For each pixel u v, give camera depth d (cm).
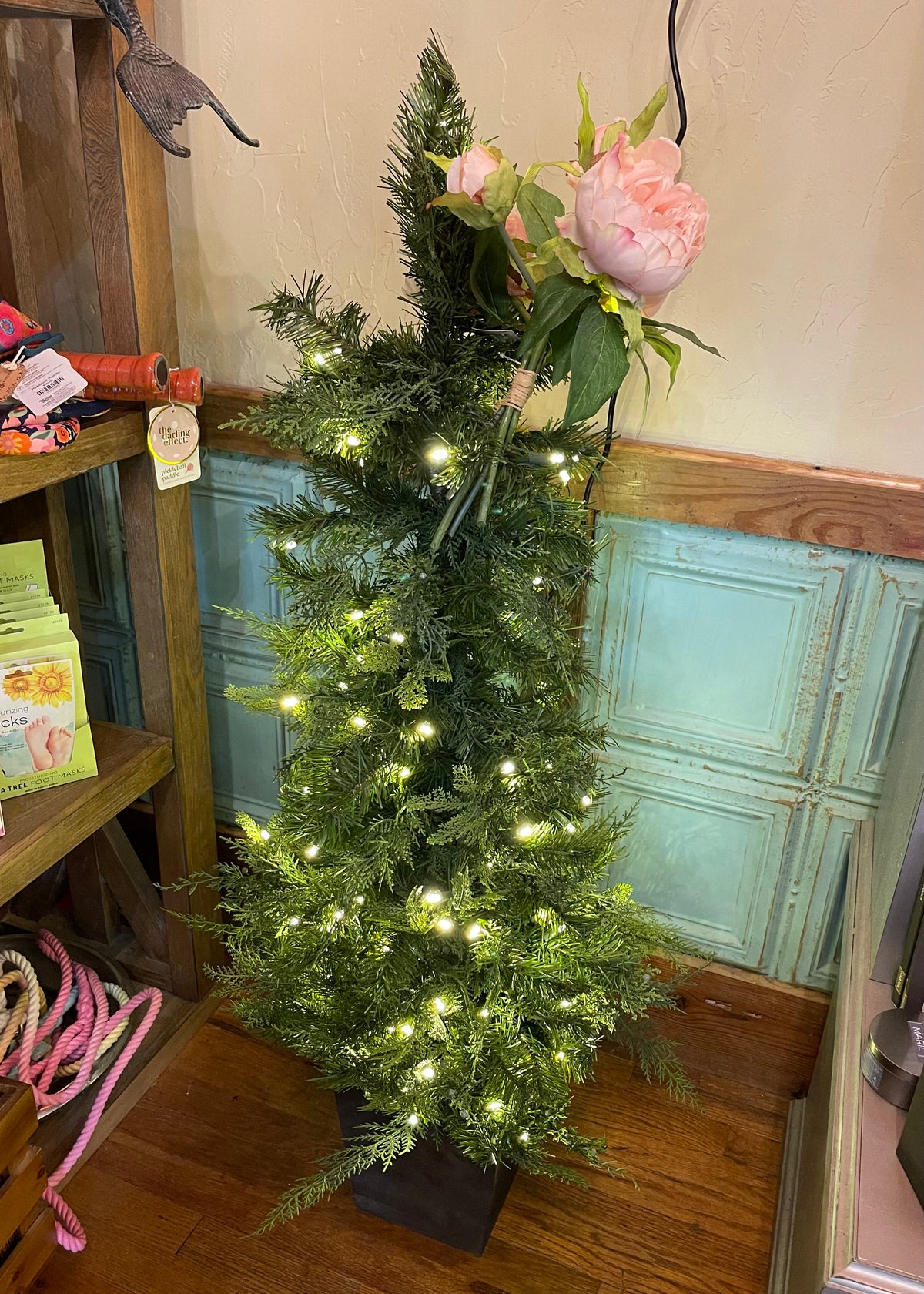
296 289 136
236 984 150
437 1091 112
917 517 118
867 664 129
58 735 128
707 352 122
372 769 104
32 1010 143
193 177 134
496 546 105
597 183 82
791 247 114
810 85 106
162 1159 142
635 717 144
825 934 147
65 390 108
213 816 161
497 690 116
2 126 114
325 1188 116
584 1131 147
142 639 140
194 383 119
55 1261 129
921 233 109
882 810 132
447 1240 132
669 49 108
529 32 114
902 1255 89
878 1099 104
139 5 110
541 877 108
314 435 98
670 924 156
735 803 144
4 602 127
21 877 118
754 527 126
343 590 107
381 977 109
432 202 88
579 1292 128
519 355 94
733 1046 156
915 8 100
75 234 140
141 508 131
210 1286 127
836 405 120
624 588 137
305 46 122
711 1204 139
